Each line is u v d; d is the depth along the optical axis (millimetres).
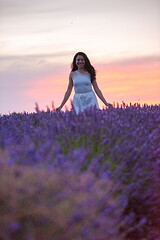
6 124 6477
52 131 4477
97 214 3160
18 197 2963
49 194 3039
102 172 3555
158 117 6301
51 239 2971
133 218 3811
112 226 3295
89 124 4582
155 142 4992
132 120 5707
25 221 2984
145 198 4012
